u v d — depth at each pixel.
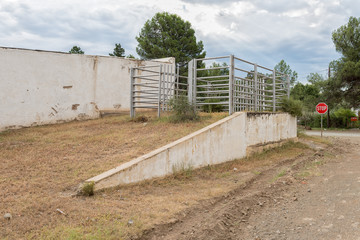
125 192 6.17
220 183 7.47
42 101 12.78
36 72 12.62
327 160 11.15
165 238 4.49
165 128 9.95
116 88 15.28
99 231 4.27
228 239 4.66
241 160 10.13
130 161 7.01
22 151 8.31
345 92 31.31
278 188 7.29
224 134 9.63
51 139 9.64
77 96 13.94
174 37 29.89
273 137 12.83
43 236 4.12
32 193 5.61
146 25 30.53
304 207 5.87
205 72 28.45
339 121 36.00
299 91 49.62
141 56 31.09
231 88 10.66
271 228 4.98
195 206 5.71
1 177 6.36
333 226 4.82
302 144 14.51
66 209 4.98
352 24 31.06
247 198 6.38
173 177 7.50
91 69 14.41
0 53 11.63
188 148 8.17
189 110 10.81
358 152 13.63
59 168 7.03
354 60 30.55
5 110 11.72
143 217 4.94
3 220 4.47
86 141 9.26
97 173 6.65
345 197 6.16
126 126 11.05
